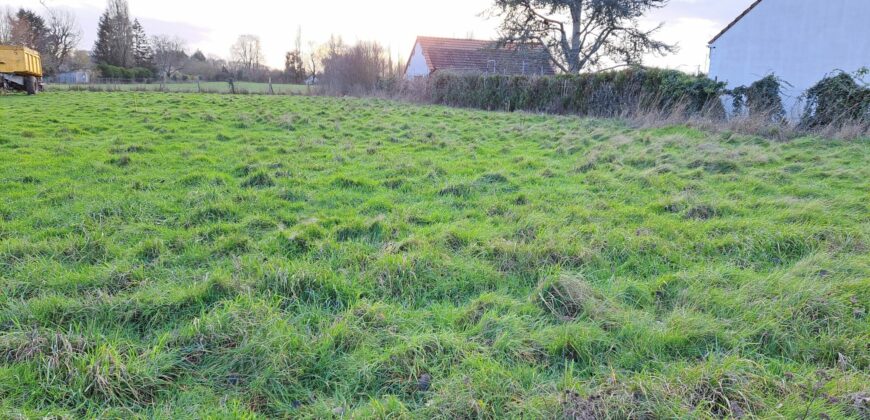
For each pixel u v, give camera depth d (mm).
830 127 9961
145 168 6832
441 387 2410
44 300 2955
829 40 15586
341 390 2441
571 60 24531
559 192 6004
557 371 2598
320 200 5613
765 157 7555
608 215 5031
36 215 4715
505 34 24656
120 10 47812
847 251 3980
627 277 3631
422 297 3363
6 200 5199
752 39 17125
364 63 27234
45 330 2658
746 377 2410
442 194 5941
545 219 4816
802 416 2158
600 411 2170
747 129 10289
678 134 9805
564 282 3258
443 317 3057
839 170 6789
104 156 7391
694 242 4262
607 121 12977
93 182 6012
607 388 2338
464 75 20422
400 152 8531
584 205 5414
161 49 51281
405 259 3615
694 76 13094
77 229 4379
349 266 3707
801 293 3135
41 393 2268
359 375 2510
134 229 4434
